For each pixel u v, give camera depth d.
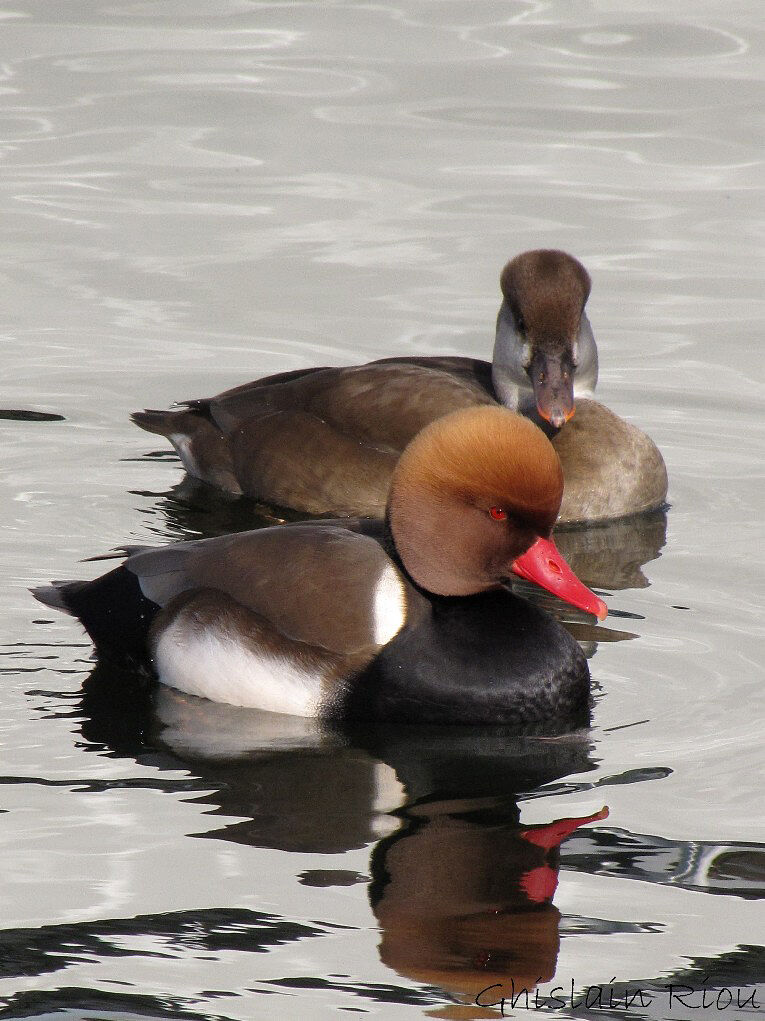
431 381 12.66
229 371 14.45
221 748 8.56
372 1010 6.16
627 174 18.14
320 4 23.06
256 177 18.05
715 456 13.23
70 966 6.45
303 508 12.59
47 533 11.57
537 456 8.80
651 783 8.09
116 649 9.60
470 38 21.66
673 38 21.56
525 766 8.34
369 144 18.84
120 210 17.39
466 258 16.42
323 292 15.88
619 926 6.74
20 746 8.51
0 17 22.31
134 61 20.88
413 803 7.91
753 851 7.36
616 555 11.56
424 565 9.02
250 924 6.73
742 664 9.54
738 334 15.15
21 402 13.95
